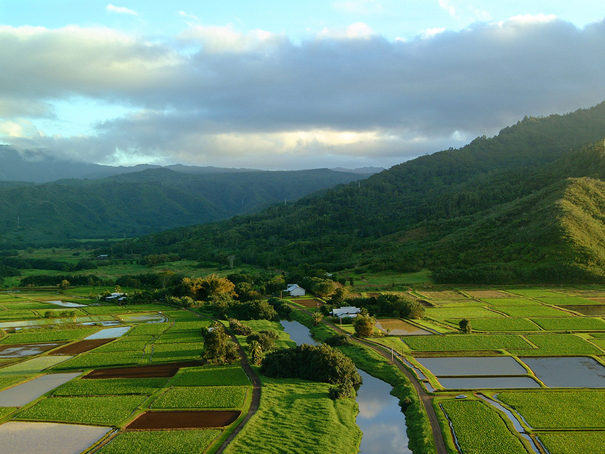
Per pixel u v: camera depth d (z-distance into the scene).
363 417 64.19
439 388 70.12
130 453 50.12
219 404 64.31
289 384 73.81
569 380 73.75
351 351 93.31
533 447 51.38
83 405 64.00
